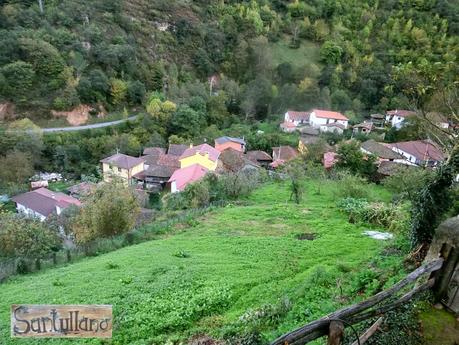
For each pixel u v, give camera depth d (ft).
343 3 312.09
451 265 21.74
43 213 119.14
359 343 17.12
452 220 23.24
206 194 85.35
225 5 292.81
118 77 213.25
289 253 46.73
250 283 37.76
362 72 255.91
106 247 57.98
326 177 109.40
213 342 27.86
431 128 40.70
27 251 60.08
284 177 112.78
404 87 36.83
